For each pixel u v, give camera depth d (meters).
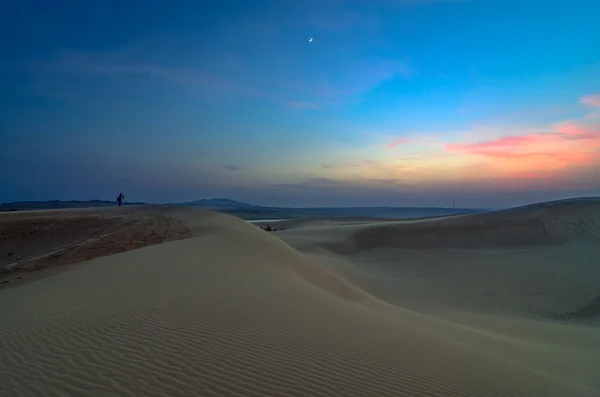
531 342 13.42
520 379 6.70
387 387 5.30
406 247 38.56
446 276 28.38
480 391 5.70
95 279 10.70
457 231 40.72
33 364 5.18
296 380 5.13
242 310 7.75
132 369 5.07
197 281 10.24
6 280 13.16
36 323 6.75
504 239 37.56
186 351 5.67
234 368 5.27
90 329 6.42
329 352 6.15
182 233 22.38
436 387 5.54
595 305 20.94
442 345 7.74
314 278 16.42
